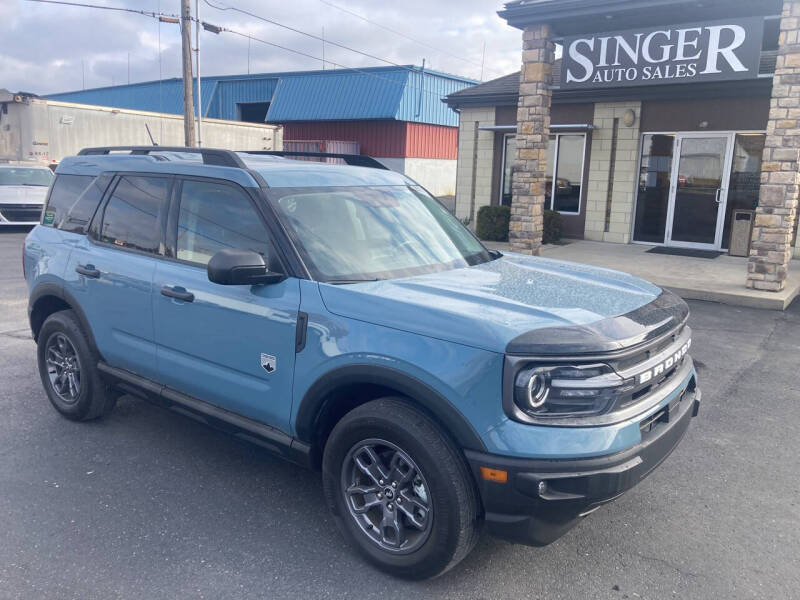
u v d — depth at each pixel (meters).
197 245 3.96
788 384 6.07
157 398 4.27
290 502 3.89
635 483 2.89
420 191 4.60
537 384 2.78
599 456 2.76
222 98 36.53
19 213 16.48
